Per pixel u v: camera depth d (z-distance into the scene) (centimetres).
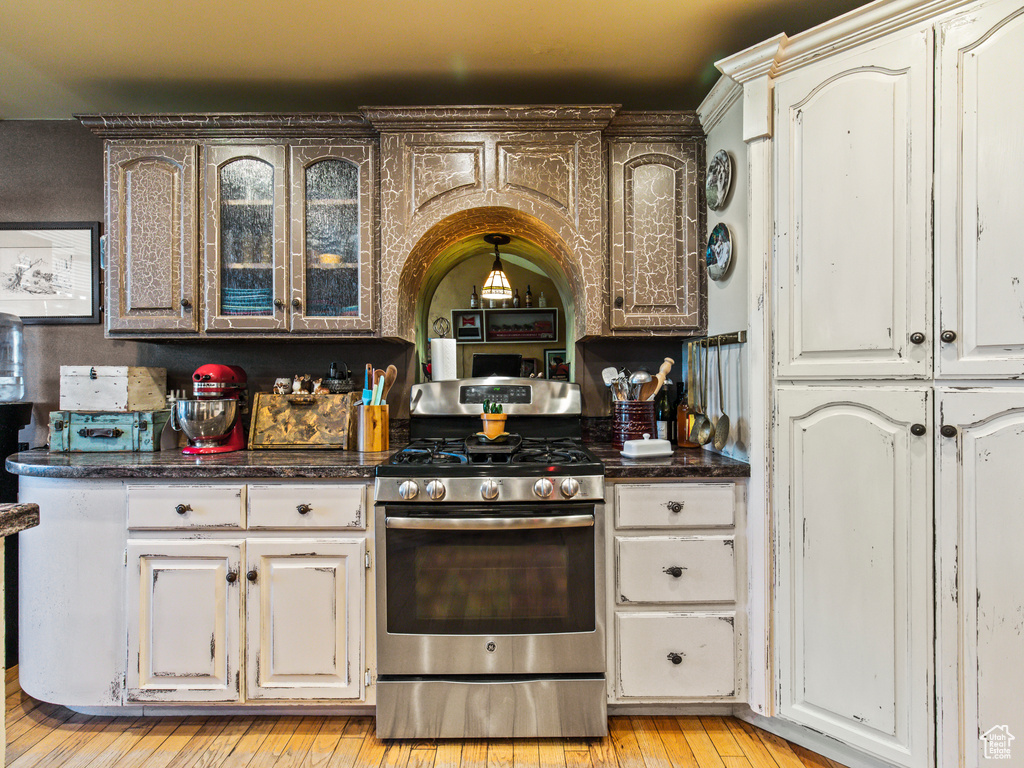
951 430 135
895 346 144
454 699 167
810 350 157
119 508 173
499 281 252
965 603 135
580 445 216
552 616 167
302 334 206
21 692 196
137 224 203
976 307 133
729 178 184
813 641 157
